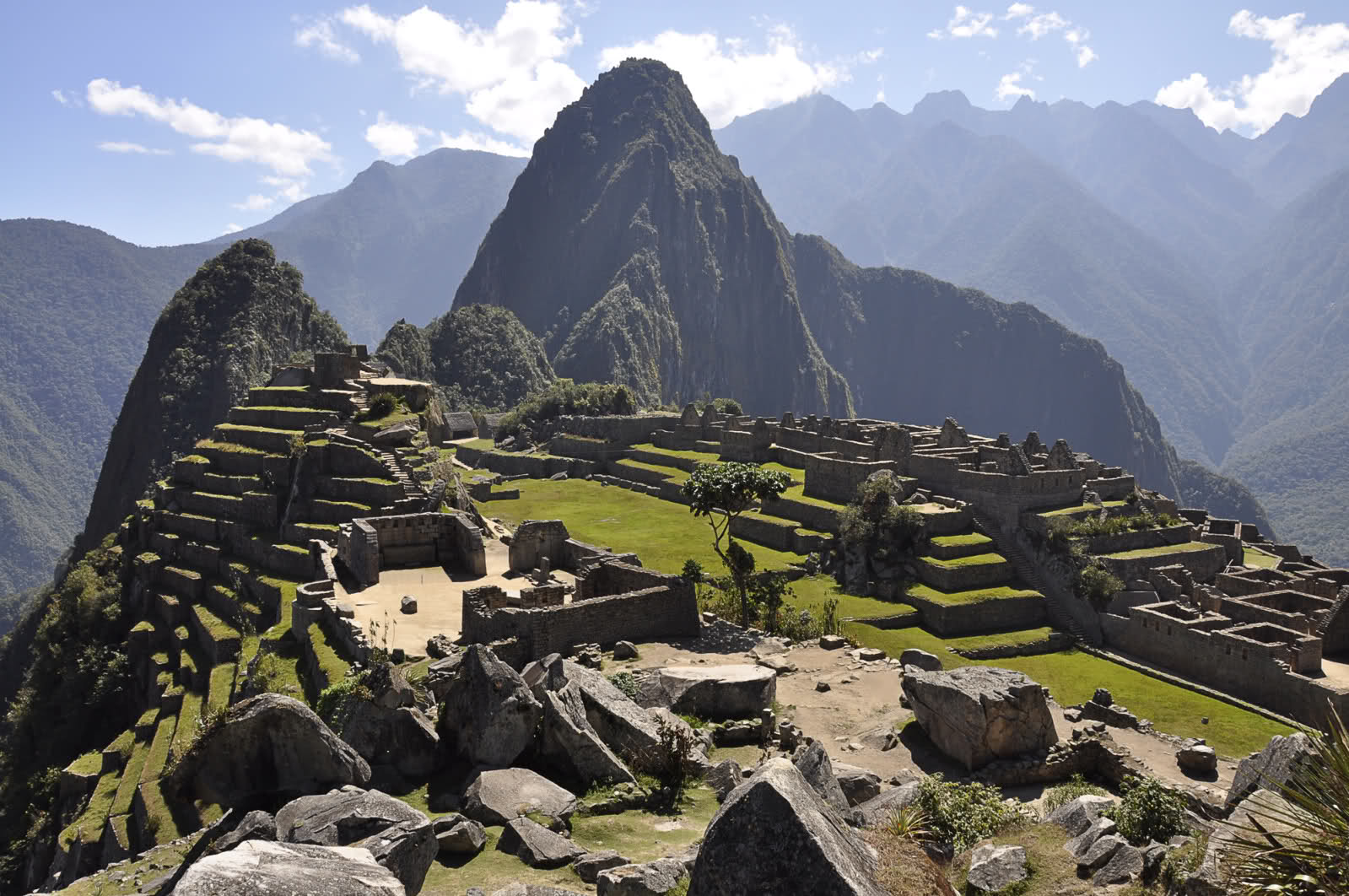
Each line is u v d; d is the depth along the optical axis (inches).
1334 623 2217.0
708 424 4500.5
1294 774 503.5
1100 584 2532.0
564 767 673.6
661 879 471.5
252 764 624.1
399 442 2278.5
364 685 715.4
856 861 350.6
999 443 3479.3
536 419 5625.0
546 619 1077.8
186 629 2044.8
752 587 1636.3
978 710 821.9
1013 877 570.3
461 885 502.3
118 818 1316.4
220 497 2369.6
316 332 7342.5
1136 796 663.1
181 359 6205.7
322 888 338.6
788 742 820.6
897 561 2709.2
